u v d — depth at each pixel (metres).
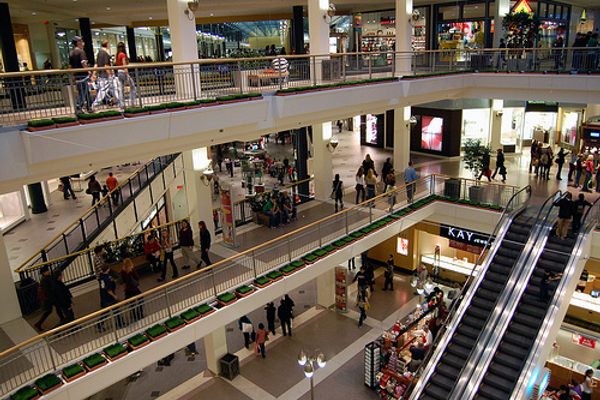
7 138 8.70
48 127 9.00
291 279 13.59
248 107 12.41
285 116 13.59
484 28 25.55
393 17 27.72
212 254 14.83
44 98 9.66
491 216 17.95
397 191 17.83
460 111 25.94
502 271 14.02
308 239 14.90
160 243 14.03
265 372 15.12
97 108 10.49
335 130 37.69
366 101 16.11
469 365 11.63
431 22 27.58
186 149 12.13
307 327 17.50
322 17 16.91
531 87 19.45
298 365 15.41
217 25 34.47
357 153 28.98
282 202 17.14
